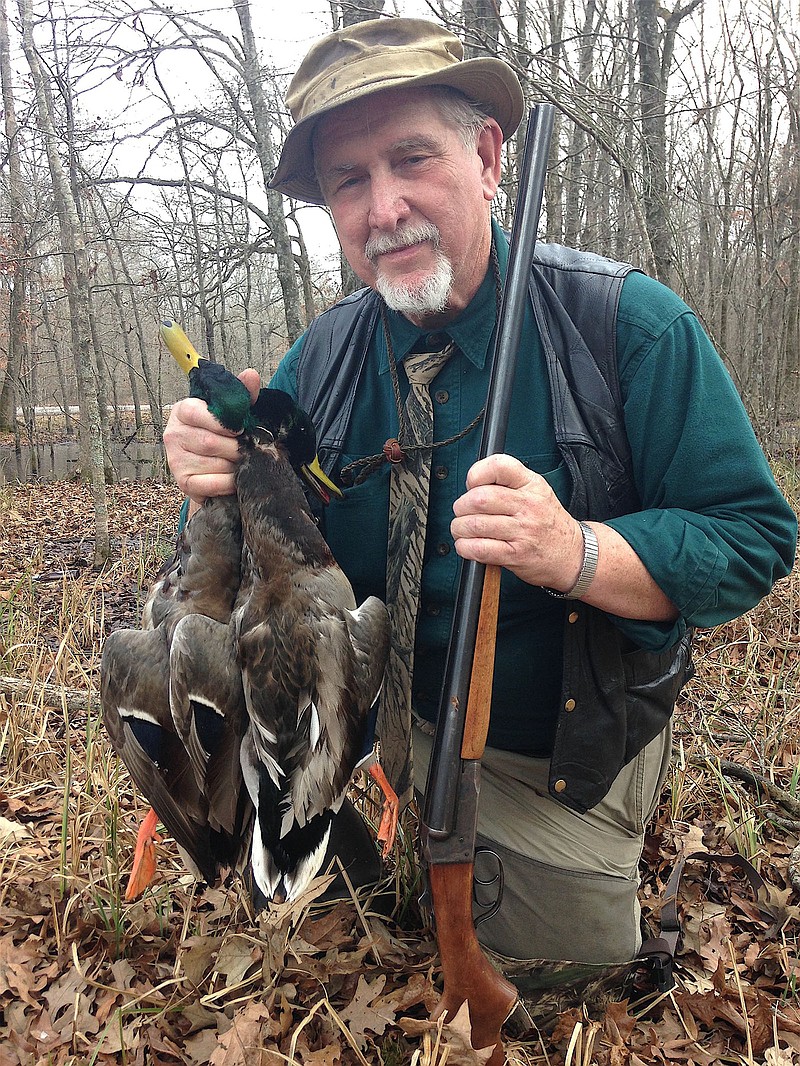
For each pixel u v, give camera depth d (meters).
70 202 7.72
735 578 2.03
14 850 2.57
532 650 2.25
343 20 7.09
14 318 16.41
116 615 5.60
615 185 8.53
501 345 1.83
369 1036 1.97
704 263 11.85
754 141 11.28
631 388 2.14
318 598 1.75
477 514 1.72
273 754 1.71
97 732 3.41
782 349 13.41
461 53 2.15
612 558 1.87
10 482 13.67
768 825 3.10
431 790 1.72
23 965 2.13
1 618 4.70
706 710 3.97
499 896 1.84
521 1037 2.24
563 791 2.15
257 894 2.12
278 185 2.56
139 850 1.96
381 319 2.42
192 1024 1.99
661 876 2.83
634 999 2.38
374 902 2.57
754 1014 2.12
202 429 1.77
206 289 10.35
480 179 2.17
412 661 2.29
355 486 2.38
